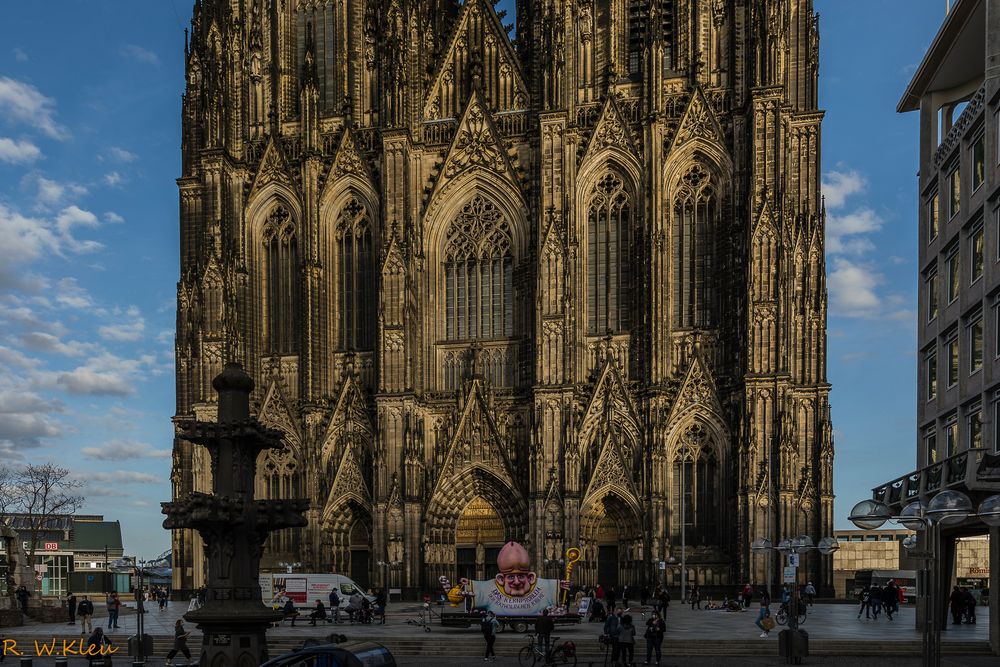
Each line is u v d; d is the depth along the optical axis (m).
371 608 77.12
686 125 104.06
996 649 54.97
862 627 68.44
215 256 111.19
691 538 99.81
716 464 100.06
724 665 51.78
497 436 104.19
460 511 106.06
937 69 70.69
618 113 104.94
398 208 107.94
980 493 53.06
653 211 102.56
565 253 102.56
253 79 116.31
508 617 67.50
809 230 100.31
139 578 55.00
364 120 113.25
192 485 110.88
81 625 78.25
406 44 110.44
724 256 101.94
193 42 119.06
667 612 84.81
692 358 100.75
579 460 100.62
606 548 102.38
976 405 60.72
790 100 102.88
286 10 116.69
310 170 111.19
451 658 57.94
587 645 59.78
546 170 104.50
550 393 101.19
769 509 94.94
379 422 105.44
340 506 107.81
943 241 67.25
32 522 163.25
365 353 110.25
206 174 112.44
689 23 106.06
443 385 108.69
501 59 110.94
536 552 99.50
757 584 94.31
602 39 108.44
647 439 100.25
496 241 108.81
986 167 58.25
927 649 39.41
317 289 110.25
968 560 167.62
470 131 109.31
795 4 103.62
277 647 62.81
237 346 110.25
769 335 97.25
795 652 50.62
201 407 109.69
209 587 39.06
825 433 97.81
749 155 100.38
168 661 52.16
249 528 39.16
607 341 104.19
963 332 62.59
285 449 109.94
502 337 107.31
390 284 106.56
